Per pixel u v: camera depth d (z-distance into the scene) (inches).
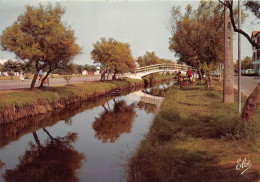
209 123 345.4
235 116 329.7
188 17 807.1
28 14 570.6
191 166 201.0
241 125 269.9
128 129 430.9
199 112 426.6
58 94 677.9
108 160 275.6
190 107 478.9
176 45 925.8
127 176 217.9
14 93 548.1
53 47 587.5
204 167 194.7
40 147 335.0
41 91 632.4
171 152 232.8
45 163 272.7
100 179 224.4
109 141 356.8
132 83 1464.1
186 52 876.0
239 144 238.5
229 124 285.4
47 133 412.2
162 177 189.3
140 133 394.0
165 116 390.3
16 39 552.4
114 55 1147.9
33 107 556.7
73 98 749.9
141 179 197.6
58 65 671.1
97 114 590.2
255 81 1174.3
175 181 179.2
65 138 379.9
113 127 450.9
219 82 1202.6
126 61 1338.6
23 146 341.1
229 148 234.2
